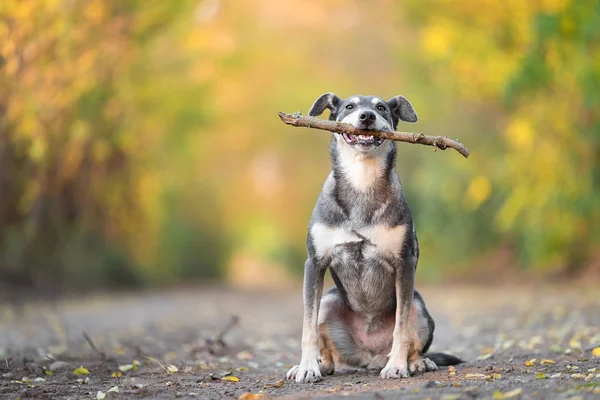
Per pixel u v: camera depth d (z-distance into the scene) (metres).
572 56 22.14
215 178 50.31
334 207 10.15
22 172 22.45
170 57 28.70
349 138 10.07
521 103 26.11
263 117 47.59
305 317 10.19
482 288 29.72
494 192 32.81
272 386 9.62
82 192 26.28
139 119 27.92
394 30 38.09
